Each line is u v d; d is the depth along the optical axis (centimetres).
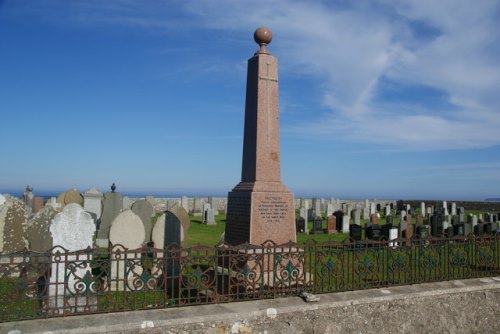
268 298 675
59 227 821
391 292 727
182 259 660
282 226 845
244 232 836
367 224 1928
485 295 797
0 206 1148
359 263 755
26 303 688
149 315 585
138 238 938
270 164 864
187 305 630
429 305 740
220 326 594
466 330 766
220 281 811
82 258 818
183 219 1392
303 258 747
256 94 875
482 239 882
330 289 720
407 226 1734
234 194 886
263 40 898
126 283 616
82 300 728
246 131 902
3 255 565
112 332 546
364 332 679
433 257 827
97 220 1750
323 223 2659
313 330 645
